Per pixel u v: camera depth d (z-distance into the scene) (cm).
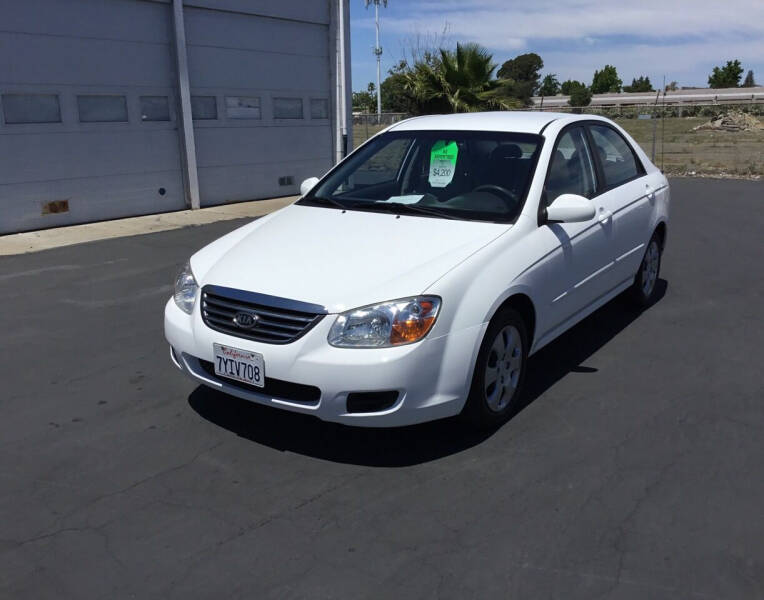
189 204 1233
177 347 379
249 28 1290
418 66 1981
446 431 384
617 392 435
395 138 499
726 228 979
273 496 324
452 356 342
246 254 387
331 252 374
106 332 559
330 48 1459
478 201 422
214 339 354
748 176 1689
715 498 320
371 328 327
